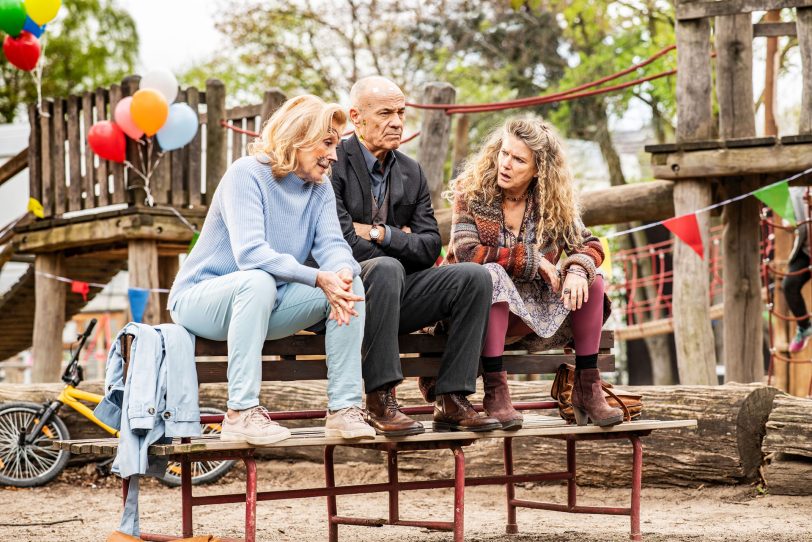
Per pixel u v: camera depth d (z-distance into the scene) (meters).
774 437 6.37
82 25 30.62
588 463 6.85
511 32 20.11
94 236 9.48
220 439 3.89
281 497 4.41
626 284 15.30
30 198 9.90
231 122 9.54
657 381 19.27
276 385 7.61
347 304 3.82
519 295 4.44
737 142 7.50
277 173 4.07
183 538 4.18
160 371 3.83
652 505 6.31
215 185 9.52
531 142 4.50
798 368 10.43
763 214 9.21
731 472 6.54
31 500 6.95
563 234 4.61
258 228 3.97
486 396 4.38
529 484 6.99
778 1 7.44
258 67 22.33
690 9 7.65
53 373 10.38
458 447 4.30
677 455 6.65
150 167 9.26
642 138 20.83
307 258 4.35
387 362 4.07
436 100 9.43
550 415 6.96
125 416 3.78
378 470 7.46
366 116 4.65
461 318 4.25
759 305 8.33
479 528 5.56
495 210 4.59
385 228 4.56
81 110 9.97
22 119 30.23
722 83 7.63
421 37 21.33
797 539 4.95
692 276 7.72
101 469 7.66
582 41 19.08
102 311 21.80
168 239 9.40
